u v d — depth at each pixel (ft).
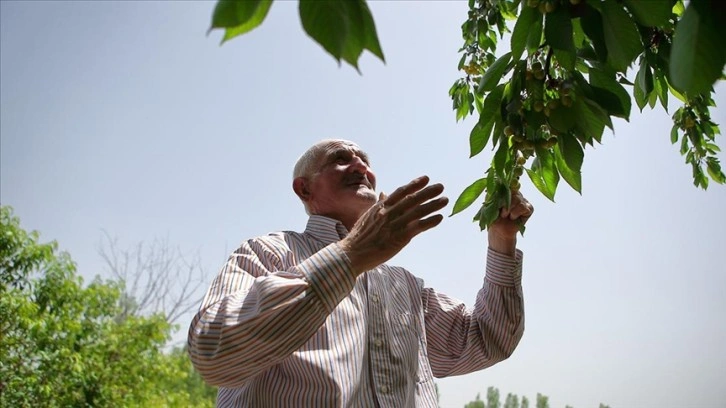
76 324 24.53
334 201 7.26
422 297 7.60
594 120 4.35
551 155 5.25
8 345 22.74
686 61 2.54
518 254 7.02
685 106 8.32
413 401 6.37
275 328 5.01
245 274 6.03
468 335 7.25
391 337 6.43
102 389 25.40
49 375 23.52
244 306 5.24
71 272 25.50
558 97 4.53
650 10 3.61
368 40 2.47
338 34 2.44
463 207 5.33
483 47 9.21
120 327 29.25
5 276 23.93
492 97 4.71
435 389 6.76
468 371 7.41
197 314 5.57
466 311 7.52
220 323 5.21
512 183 5.57
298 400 5.65
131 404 26.58
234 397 6.17
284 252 6.46
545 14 3.90
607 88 4.45
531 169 5.55
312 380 5.67
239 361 5.12
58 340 24.17
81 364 24.31
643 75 4.91
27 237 24.53
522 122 4.57
